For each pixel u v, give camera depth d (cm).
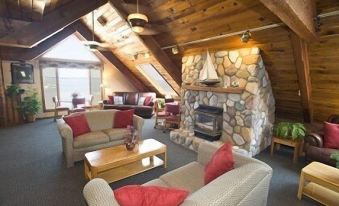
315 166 243
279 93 391
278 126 372
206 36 373
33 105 630
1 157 356
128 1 360
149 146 306
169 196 121
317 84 315
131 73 802
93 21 554
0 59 574
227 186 135
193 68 457
